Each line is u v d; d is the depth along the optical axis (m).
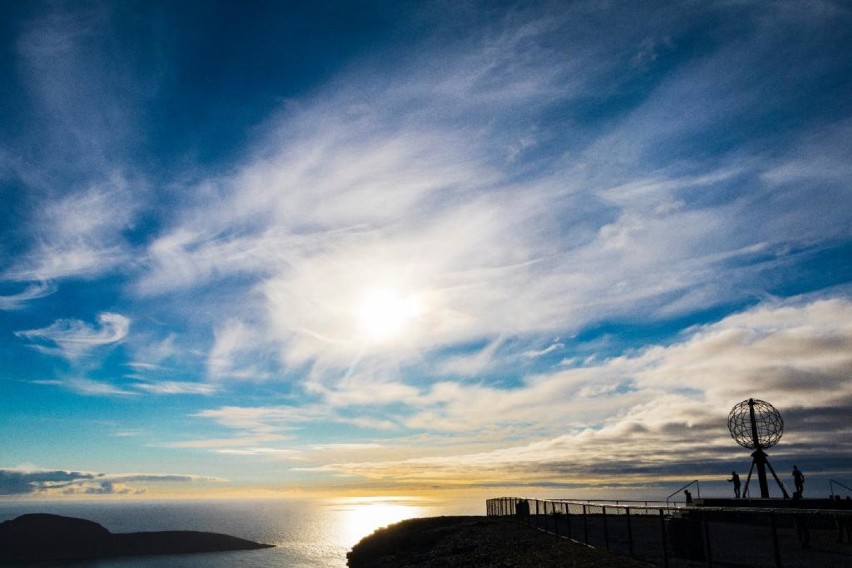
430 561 41.97
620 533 34.06
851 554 20.61
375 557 59.03
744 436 42.00
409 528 72.12
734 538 27.14
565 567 24.59
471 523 63.00
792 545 24.14
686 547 21.50
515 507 55.56
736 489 41.19
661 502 43.91
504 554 34.88
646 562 21.14
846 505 31.11
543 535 38.28
